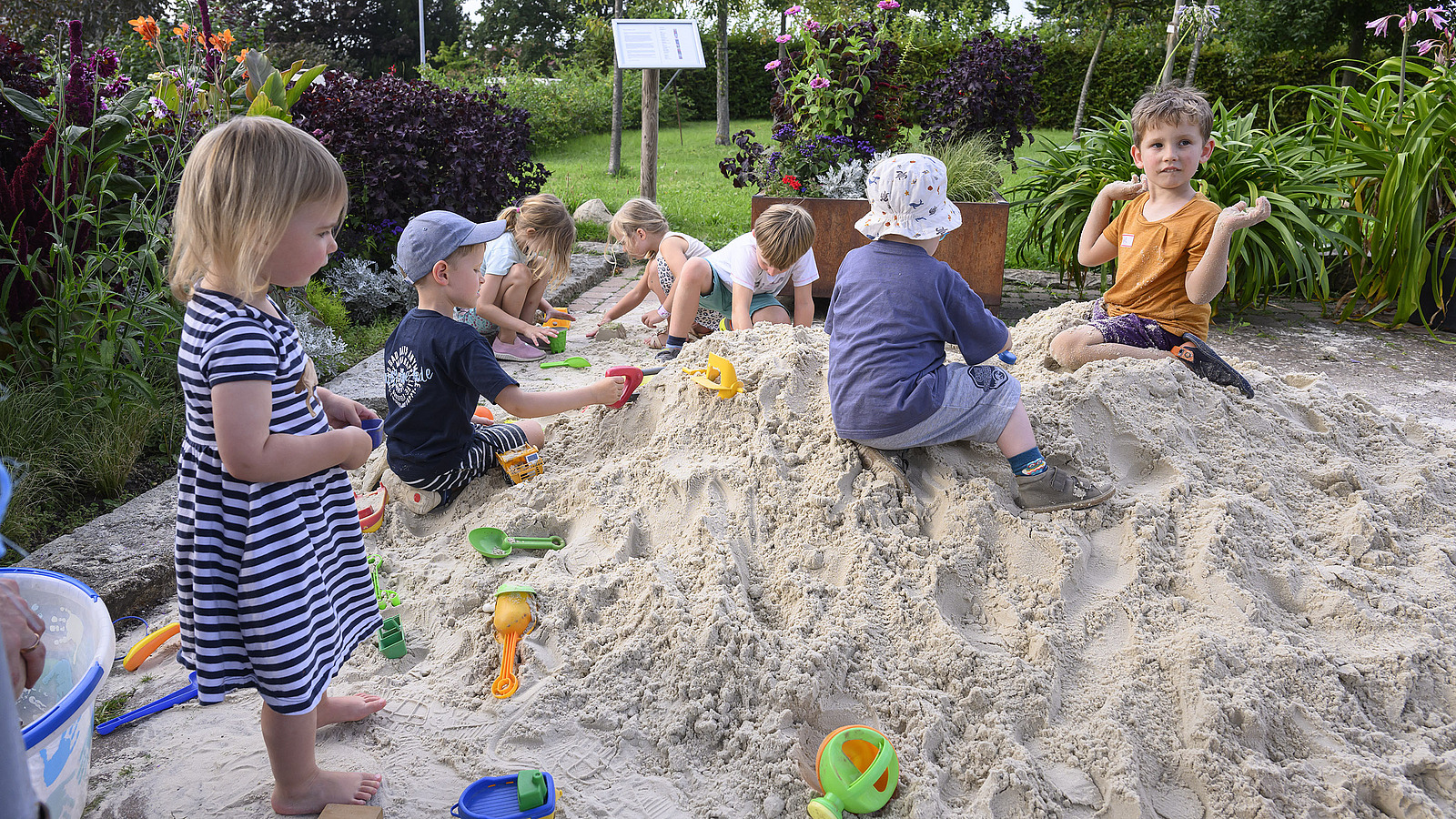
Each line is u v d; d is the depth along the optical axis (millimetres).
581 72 23828
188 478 1806
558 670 2414
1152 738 2158
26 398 3551
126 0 12914
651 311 5914
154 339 4012
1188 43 17781
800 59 8258
